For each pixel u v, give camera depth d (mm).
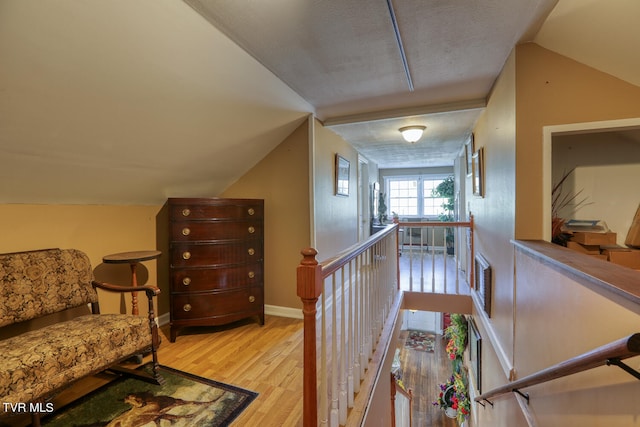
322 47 1873
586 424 1055
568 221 2258
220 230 2729
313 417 1174
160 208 3023
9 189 1882
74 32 1310
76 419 1624
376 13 1557
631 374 775
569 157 2359
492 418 2723
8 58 1262
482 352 3154
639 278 965
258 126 2705
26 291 1861
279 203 3188
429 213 7750
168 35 1539
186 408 1719
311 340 1175
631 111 1710
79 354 1600
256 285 2930
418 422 4652
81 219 2375
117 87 1651
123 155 2133
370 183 6344
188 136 2312
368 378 1909
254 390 1893
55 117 1609
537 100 1873
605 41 1540
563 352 1258
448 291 3861
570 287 1196
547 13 1566
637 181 2232
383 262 2756
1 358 1405
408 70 2213
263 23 1616
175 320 2613
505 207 2184
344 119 3229
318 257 3191
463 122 3326
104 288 2168
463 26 1690
